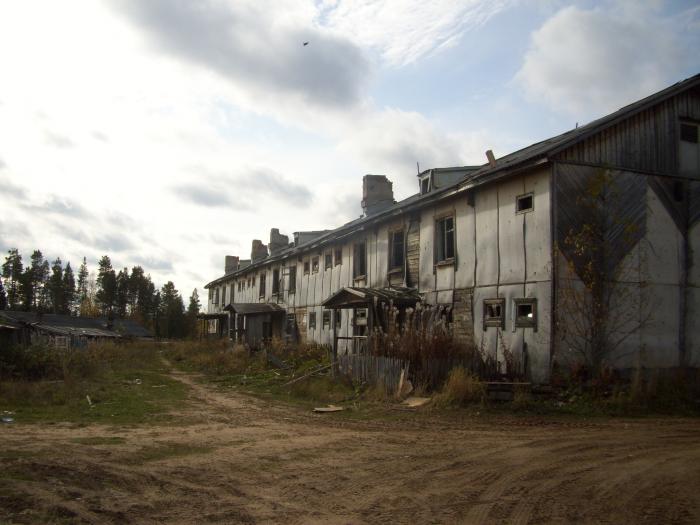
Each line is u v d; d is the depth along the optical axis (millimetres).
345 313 27156
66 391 15992
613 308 15312
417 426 11273
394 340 16828
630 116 16453
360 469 7598
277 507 5992
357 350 20031
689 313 16516
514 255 16469
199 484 6891
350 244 27594
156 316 87500
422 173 23172
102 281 92000
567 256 15109
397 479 7055
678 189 16984
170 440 9758
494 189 17547
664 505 5770
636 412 12727
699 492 6195
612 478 6844
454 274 19172
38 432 10391
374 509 5895
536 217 15719
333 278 29375
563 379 14273
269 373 23641
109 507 5965
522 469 7414
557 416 12328
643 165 16562
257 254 50469
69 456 8266
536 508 5789
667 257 16469
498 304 16891
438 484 6785
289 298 35781
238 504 6098
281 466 7812
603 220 15633
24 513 5703
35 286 94750
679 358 16109
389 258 23719
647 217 16359
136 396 16516
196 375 25625
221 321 53719
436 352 15500
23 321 41594
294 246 38844
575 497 6125
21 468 7449
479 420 11891
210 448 9086
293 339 34094
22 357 19188
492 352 17047
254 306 37875
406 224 22547
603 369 14086
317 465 7855
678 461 7715
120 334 53750
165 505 6062
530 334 15570
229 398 16688
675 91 17016
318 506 6023
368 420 12164
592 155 15844
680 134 17406
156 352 44281
